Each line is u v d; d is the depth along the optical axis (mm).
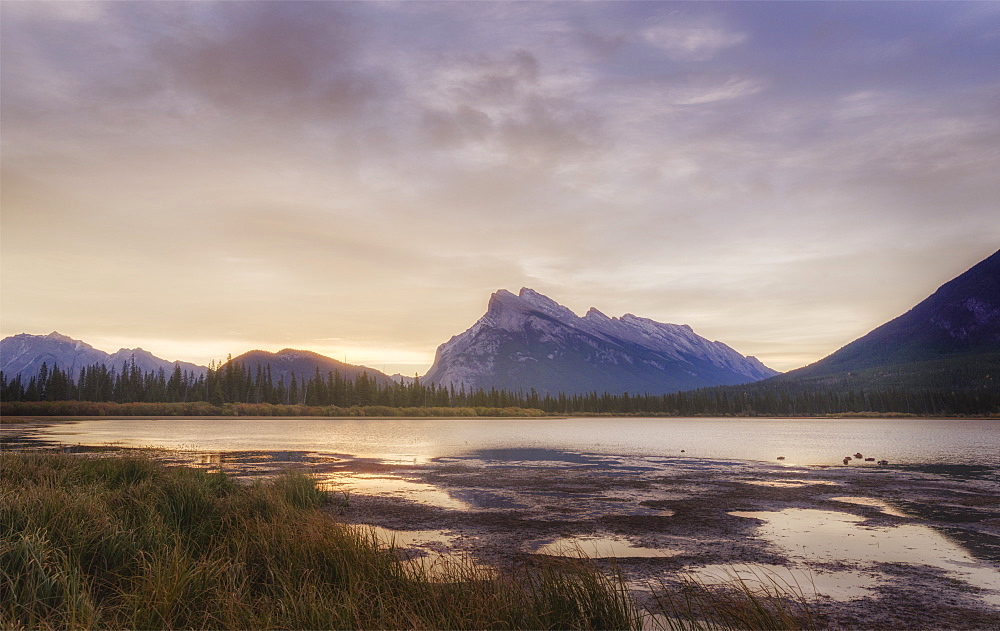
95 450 33031
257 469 26188
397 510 15922
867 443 53719
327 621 5613
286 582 7027
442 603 6328
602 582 7387
